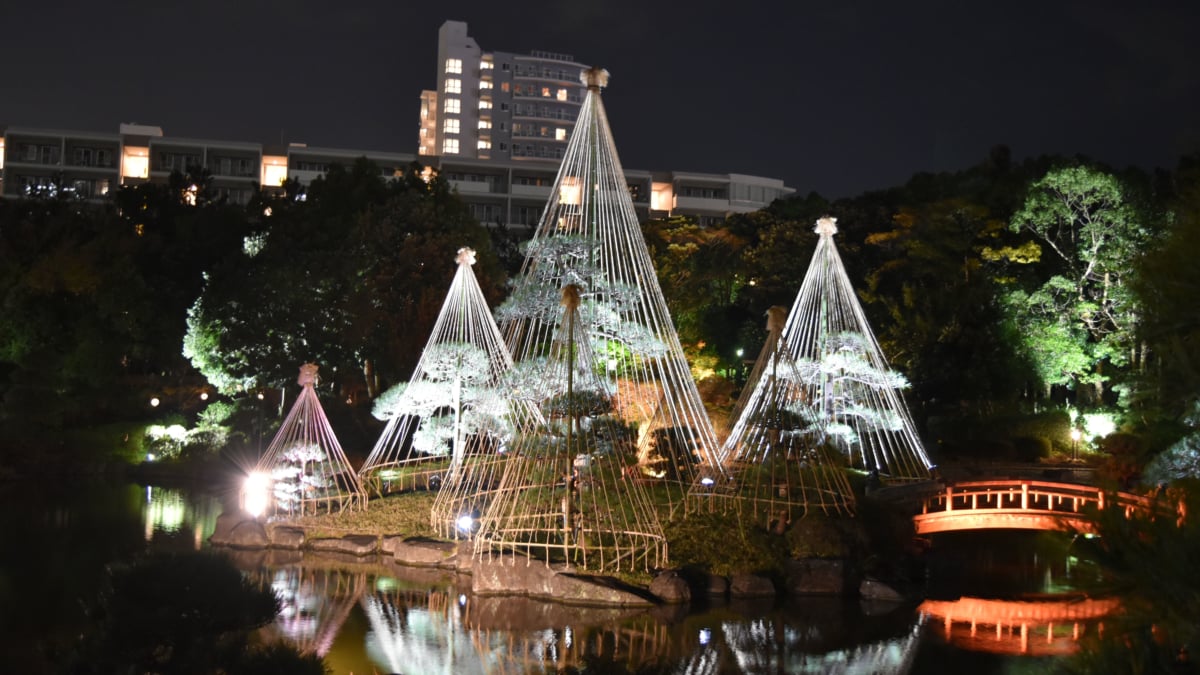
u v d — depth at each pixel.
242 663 13.61
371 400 53.56
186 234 69.25
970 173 66.25
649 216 104.50
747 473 33.44
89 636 13.76
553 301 33.34
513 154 132.00
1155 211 48.16
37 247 61.03
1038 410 52.16
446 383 37.00
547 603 26.16
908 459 41.72
